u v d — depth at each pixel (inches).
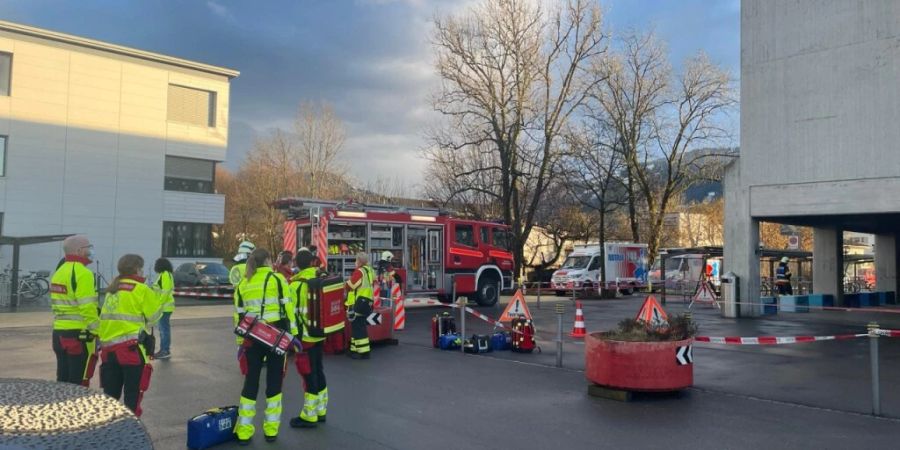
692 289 1320.1
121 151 1325.0
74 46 1267.2
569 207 1728.6
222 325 673.0
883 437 266.7
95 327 259.6
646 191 1497.3
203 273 1234.6
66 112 1256.8
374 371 413.1
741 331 637.3
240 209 2171.5
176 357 459.8
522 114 1407.5
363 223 808.3
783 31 773.9
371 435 265.0
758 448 251.4
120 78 1323.8
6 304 978.7
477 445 252.8
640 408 316.5
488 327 676.7
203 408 311.0
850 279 1696.6
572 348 514.6
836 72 731.4
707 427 281.7
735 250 805.2
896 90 689.0
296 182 2032.5
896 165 685.9
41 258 1224.2
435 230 877.8
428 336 599.5
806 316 812.0
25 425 106.1
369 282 464.4
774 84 778.8
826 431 276.1
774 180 775.1
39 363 434.6
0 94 1191.6
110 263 1305.4
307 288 273.4
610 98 1421.0
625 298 1280.8
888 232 1161.4
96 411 116.0
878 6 703.7
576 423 287.3
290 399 332.5
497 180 1558.8
